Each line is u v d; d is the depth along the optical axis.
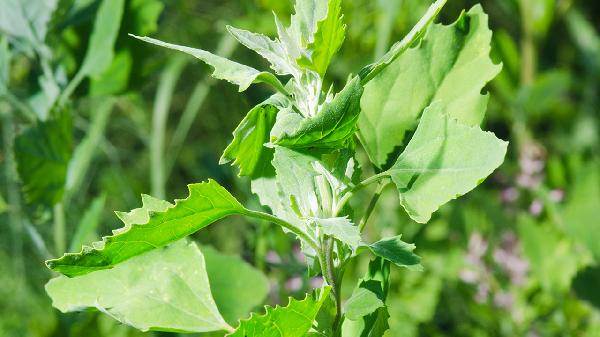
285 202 0.36
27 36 0.54
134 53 0.54
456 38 0.37
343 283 0.68
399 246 0.33
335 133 0.32
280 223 0.34
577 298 0.61
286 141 0.32
